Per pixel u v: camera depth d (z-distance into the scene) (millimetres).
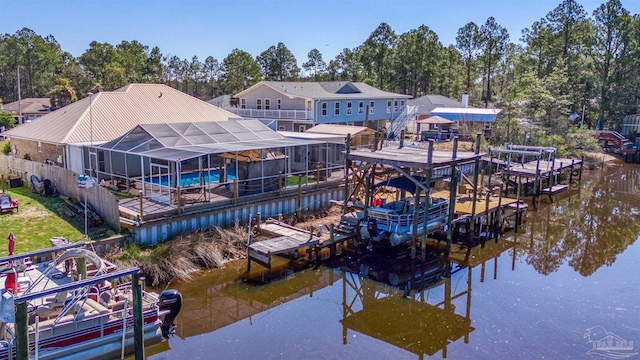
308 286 18641
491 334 14828
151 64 92875
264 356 13469
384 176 30031
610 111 62344
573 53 64875
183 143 24094
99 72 83562
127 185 24422
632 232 26953
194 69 97812
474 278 19594
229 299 17344
